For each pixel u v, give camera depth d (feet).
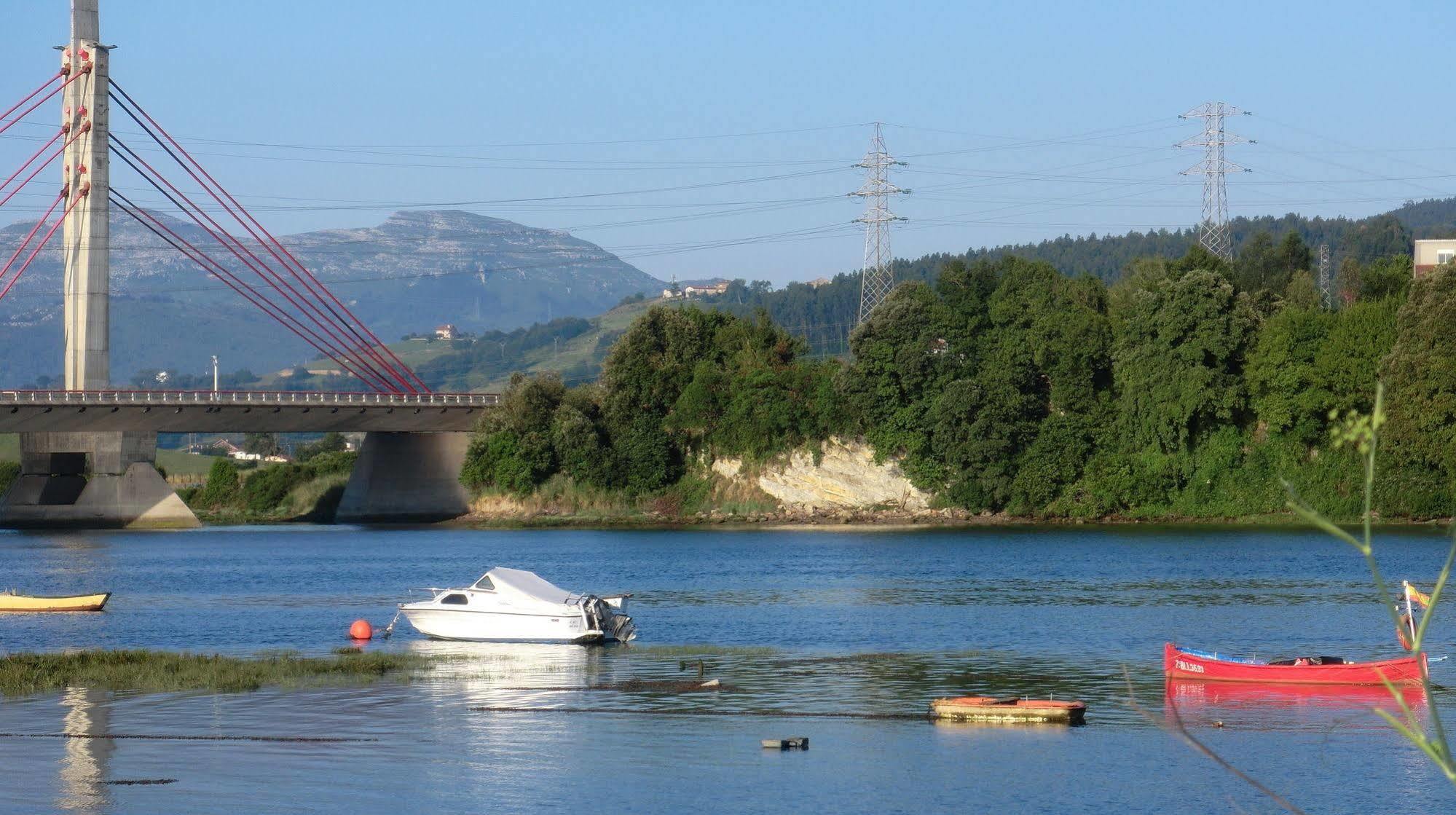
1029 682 266.98
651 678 274.16
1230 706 240.73
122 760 206.08
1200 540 632.38
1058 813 177.78
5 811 179.52
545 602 330.13
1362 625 344.49
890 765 200.85
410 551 643.86
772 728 225.76
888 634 337.11
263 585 487.20
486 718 234.58
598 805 181.57
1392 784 190.19
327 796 186.09
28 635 353.92
